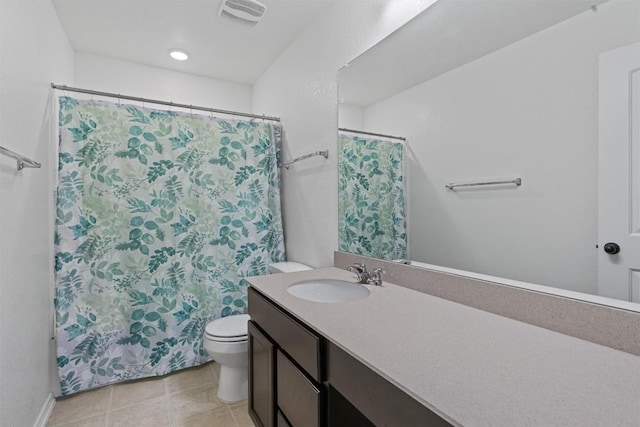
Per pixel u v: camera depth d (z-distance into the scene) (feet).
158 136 7.26
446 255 4.30
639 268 2.61
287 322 3.92
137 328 6.98
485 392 2.04
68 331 6.29
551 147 3.15
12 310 4.48
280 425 4.20
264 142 8.46
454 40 4.11
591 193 2.87
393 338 2.91
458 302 4.02
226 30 7.55
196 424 5.70
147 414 5.95
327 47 6.64
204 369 7.63
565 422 1.75
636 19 2.57
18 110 4.78
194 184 7.61
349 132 6.06
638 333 2.57
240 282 8.06
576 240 2.98
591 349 2.67
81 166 6.53
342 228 6.31
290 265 7.54
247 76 10.11
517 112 3.43
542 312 3.18
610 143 2.74
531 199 3.33
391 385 2.36
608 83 2.74
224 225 7.93
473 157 3.92
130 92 9.04
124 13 6.86
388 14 5.13
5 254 4.29
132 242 6.97
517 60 3.42
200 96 10.01
